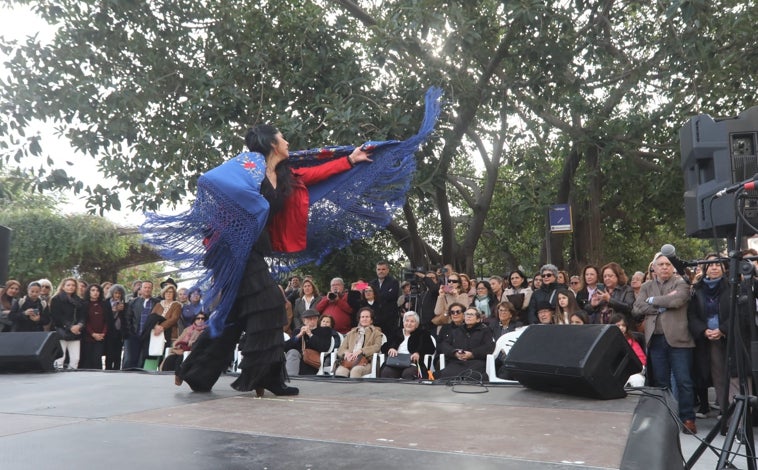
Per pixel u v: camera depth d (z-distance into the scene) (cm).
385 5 1030
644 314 610
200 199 306
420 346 731
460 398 318
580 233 1486
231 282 305
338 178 362
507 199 1527
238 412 265
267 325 313
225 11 1105
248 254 305
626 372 326
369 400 309
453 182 1442
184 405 284
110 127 1028
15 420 247
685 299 566
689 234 443
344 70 1055
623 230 1814
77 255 1758
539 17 954
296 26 1116
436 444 204
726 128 415
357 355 724
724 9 1083
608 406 293
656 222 1689
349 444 203
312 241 374
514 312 732
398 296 821
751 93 1080
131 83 1072
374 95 1062
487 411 275
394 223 1421
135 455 188
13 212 1692
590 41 1081
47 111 995
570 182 1380
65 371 477
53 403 291
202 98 1001
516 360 349
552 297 691
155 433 221
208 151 1027
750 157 406
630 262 1930
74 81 1016
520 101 1202
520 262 1948
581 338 326
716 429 334
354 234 377
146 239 316
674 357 572
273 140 330
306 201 341
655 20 1120
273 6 1141
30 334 463
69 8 1058
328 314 816
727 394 329
